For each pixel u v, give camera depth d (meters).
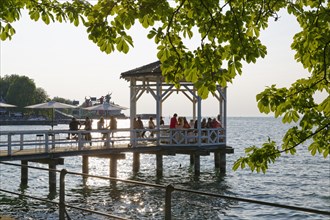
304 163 43.41
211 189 25.92
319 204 22.81
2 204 19.48
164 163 40.25
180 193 23.09
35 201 20.23
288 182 29.72
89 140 25.84
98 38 6.07
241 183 28.45
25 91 132.12
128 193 22.77
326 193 25.92
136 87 28.62
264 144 7.12
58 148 25.75
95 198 21.44
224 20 6.09
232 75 5.93
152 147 27.69
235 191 25.72
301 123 6.63
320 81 6.61
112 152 25.50
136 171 30.95
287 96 6.66
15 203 19.70
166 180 28.53
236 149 60.62
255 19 6.37
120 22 5.98
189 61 5.91
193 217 18.00
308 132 6.92
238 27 5.97
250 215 19.08
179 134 28.36
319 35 6.25
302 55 6.47
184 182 27.94
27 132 21.97
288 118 6.66
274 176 32.47
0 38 7.37
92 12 6.07
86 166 28.11
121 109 31.72
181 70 6.06
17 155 21.41
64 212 7.56
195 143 28.75
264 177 31.48
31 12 7.23
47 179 28.05
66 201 20.70
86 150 24.28
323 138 6.89
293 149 6.93
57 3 7.07
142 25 6.07
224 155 30.89
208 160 43.97
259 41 5.93
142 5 5.89
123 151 26.05
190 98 30.55
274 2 6.33
